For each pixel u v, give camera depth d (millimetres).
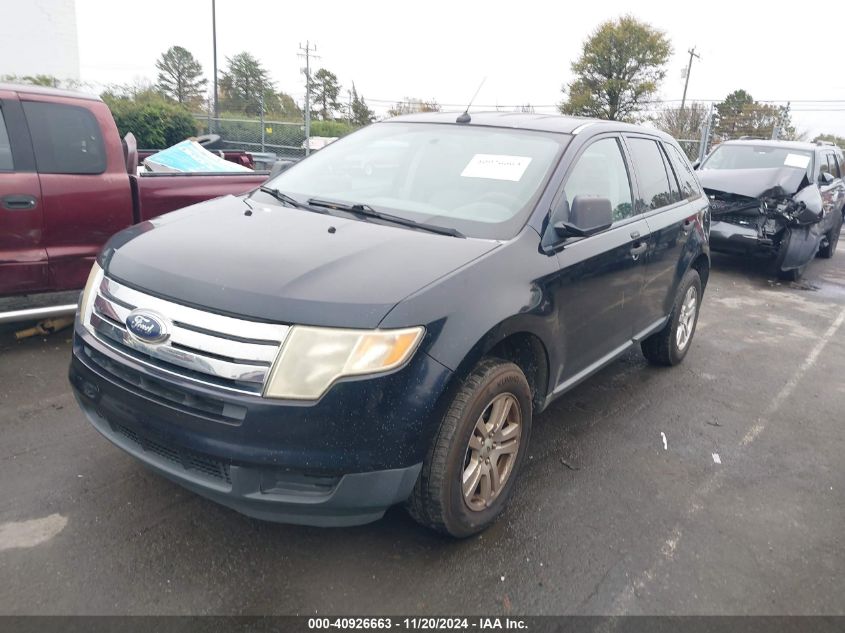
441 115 4254
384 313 2432
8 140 4391
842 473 3994
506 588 2752
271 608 2553
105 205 4793
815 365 5973
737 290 8938
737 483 3770
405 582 2738
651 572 2928
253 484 2418
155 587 2607
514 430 3076
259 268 2588
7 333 5109
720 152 11102
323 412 2363
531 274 3023
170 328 2475
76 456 3484
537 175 3445
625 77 36188
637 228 4090
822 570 3047
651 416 4582
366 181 3764
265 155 14133
